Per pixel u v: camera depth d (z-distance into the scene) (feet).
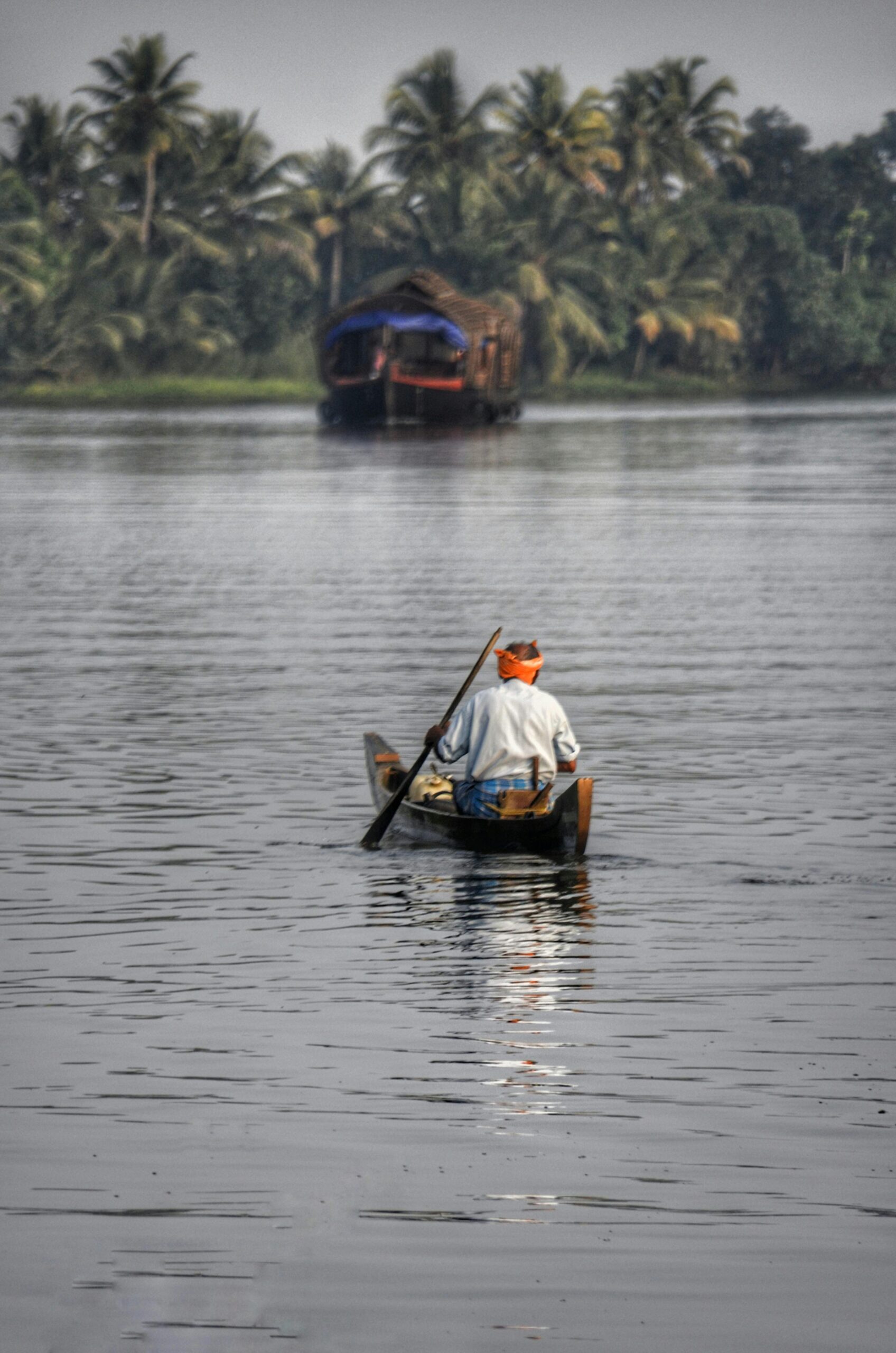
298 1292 50.39
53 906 95.14
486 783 111.34
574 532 320.50
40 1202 56.39
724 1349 47.60
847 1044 71.87
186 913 93.76
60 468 499.92
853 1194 56.90
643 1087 66.80
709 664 182.09
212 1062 69.62
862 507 366.84
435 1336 48.19
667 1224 54.75
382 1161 59.57
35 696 164.35
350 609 223.10
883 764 134.31
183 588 246.06
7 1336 48.32
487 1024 74.54
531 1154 60.23
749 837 111.65
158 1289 50.67
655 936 88.99
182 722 151.02
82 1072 68.49
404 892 98.22
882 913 93.56
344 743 142.41
